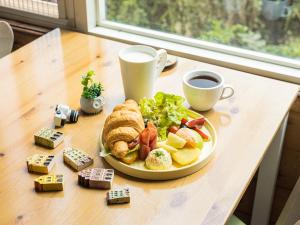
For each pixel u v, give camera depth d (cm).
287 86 74
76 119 66
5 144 62
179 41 92
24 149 61
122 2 96
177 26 93
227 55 87
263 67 83
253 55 86
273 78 82
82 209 52
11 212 52
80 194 54
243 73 78
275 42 86
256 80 76
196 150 59
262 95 72
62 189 55
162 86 74
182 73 78
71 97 71
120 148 57
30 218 51
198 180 56
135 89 68
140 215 52
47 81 75
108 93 72
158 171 56
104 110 68
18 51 84
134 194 54
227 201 54
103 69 79
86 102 66
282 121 68
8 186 55
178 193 55
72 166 58
